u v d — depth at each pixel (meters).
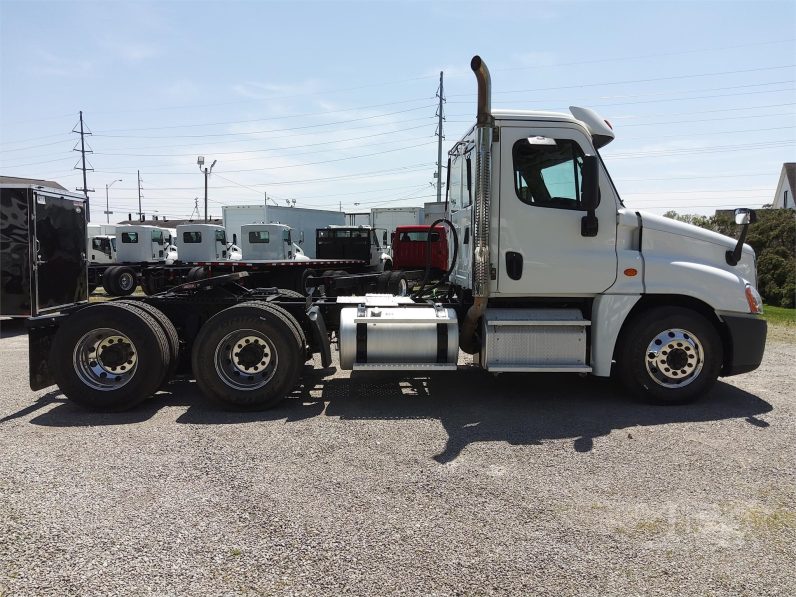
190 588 2.73
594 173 5.56
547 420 5.38
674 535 3.25
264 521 3.38
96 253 24.61
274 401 5.64
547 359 5.81
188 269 19.84
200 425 5.21
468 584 2.78
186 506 3.57
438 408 5.78
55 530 3.27
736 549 3.11
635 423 5.29
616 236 5.88
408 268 19.52
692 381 5.87
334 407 5.84
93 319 5.56
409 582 2.79
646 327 5.81
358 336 5.84
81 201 8.02
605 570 2.90
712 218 21.34
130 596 2.67
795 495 3.76
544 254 5.81
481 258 5.69
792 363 8.26
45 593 2.69
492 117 5.67
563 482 3.96
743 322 5.90
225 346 5.67
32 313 6.94
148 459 4.35
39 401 6.11
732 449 4.60
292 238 23.59
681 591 2.73
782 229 17.50
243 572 2.87
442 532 3.27
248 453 4.48
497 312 5.92
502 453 4.50
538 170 5.82
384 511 3.52
